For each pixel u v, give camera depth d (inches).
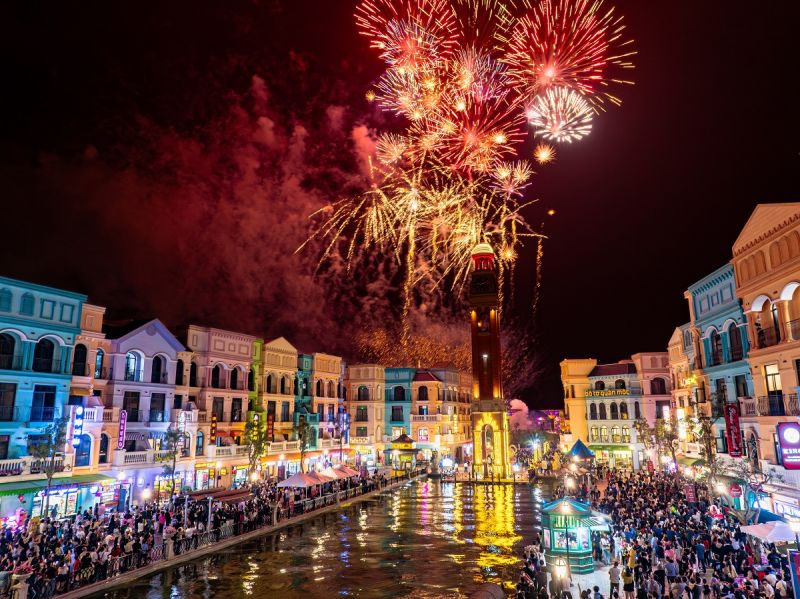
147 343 1952.5
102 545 1089.4
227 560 1255.5
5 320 1524.4
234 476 2229.3
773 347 1293.1
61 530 1279.5
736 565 978.1
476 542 1427.2
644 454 2842.0
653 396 3142.2
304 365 2915.8
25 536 1198.9
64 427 1460.4
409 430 3563.0
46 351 1636.3
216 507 1581.0
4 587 860.6
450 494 2354.8
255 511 1595.7
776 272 1284.4
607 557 1162.6
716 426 1670.8
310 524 1675.7
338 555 1298.0
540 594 862.5
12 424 1508.4
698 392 1867.6
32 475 1470.2
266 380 2596.0
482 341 3149.6
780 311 1278.3
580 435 3398.1
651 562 1011.3
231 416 2335.1
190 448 2047.2
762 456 1327.5
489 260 3272.6
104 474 1674.5
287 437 2652.6
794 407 1218.6
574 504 1128.8
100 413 1707.7
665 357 3186.5
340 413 3041.3
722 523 1232.2
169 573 1147.9
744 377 1524.4
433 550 1341.0
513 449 3978.8
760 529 892.6
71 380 1672.0
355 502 2101.4
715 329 1707.7
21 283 1573.6
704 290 1777.8
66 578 971.9
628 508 1494.8
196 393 2181.3
